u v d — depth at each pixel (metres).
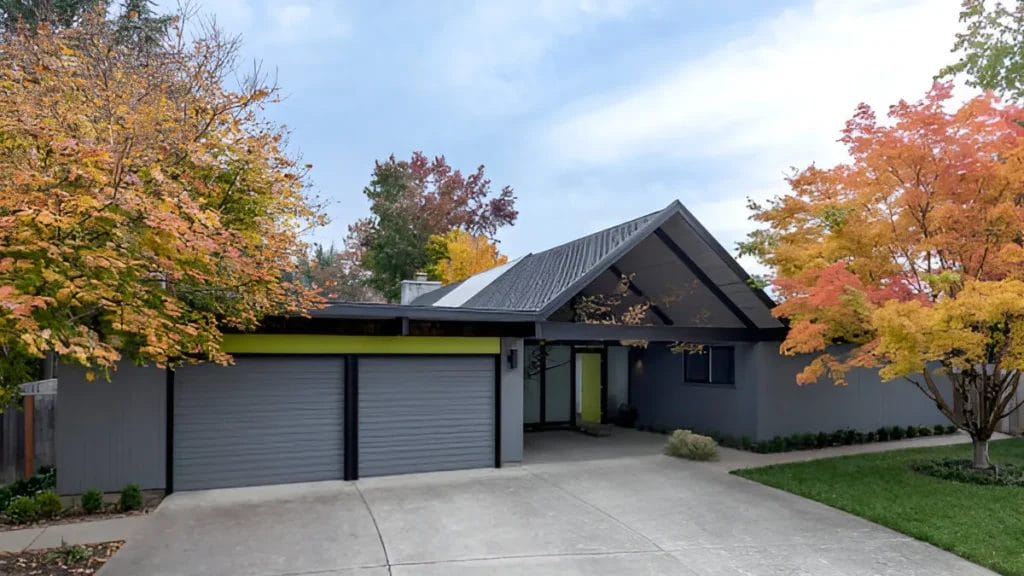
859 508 7.81
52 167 4.90
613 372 16.94
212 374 9.16
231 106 6.95
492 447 10.60
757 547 6.50
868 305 8.62
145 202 4.56
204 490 8.97
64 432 8.38
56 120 5.42
